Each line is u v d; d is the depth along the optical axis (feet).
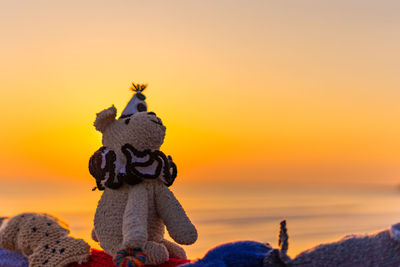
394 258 1.84
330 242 2.01
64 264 2.41
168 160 2.59
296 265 1.99
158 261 2.40
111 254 2.50
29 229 2.48
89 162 2.59
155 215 2.51
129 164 2.45
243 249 2.19
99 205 2.58
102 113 2.55
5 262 2.51
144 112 2.60
